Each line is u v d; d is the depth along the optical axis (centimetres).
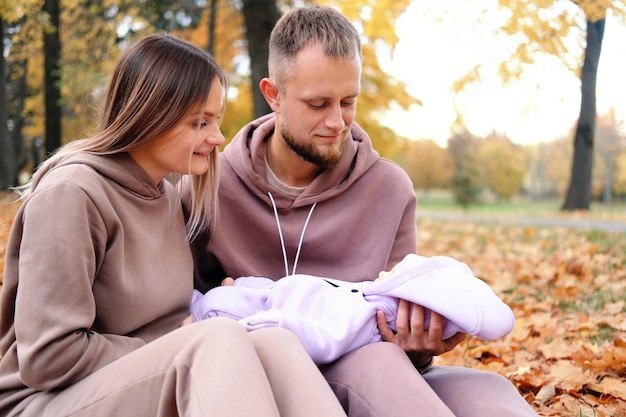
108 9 1392
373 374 179
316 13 232
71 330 164
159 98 193
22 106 2056
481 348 359
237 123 1330
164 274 202
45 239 168
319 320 208
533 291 516
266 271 252
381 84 1143
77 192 174
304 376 157
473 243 922
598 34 769
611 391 276
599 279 526
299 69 227
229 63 1374
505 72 760
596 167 4628
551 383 290
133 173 199
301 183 258
